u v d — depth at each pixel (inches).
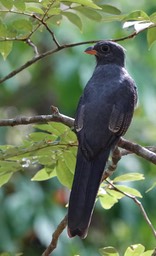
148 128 627.8
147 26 340.8
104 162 354.3
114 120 361.7
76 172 351.6
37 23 377.4
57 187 564.7
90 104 364.8
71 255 553.0
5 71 641.0
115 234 613.9
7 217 548.4
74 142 356.8
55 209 556.1
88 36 622.2
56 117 360.2
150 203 566.9
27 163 360.5
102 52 405.4
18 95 703.7
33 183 565.6
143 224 577.6
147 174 574.9
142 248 348.2
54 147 354.3
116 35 626.2
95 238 610.2
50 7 354.3
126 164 568.7
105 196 375.9
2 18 375.9
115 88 374.0
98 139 356.2
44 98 702.5
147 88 613.0
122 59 406.6
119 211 572.1
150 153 353.7
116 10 366.6
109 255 345.4
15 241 549.0
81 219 342.0
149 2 645.3
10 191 567.2
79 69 602.5
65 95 606.5
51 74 687.1
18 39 373.7
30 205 553.3
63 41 627.8
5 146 363.3
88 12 366.6
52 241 366.6
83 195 346.3
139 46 625.0
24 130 640.4
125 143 359.3
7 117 700.0
